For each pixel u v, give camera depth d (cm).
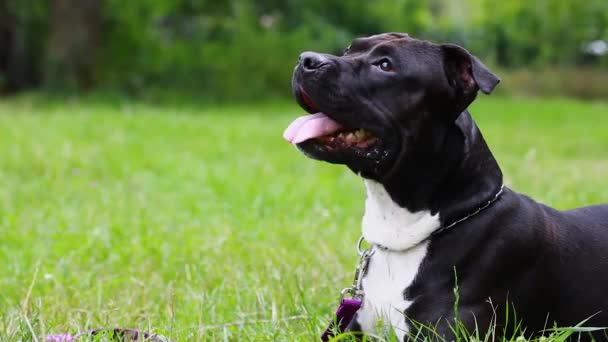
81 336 392
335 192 880
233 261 568
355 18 3116
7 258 617
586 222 404
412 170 371
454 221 372
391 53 372
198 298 482
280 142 1421
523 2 3709
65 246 639
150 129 1557
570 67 3550
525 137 1645
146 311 477
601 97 3300
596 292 388
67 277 549
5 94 2480
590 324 388
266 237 643
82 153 1166
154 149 1267
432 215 373
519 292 375
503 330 372
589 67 3594
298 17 2927
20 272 564
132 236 673
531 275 377
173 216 769
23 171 1037
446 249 371
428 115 370
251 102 2469
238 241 622
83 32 2314
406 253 378
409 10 3259
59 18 2305
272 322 430
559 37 3650
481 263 369
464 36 3531
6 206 825
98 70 2373
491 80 357
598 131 1825
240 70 2545
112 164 1095
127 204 831
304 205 814
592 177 1044
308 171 1069
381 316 380
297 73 375
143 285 518
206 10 2825
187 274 528
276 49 2605
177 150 1267
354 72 369
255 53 2583
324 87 365
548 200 817
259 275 520
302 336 415
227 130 1584
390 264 382
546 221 389
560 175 1053
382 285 384
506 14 3738
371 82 368
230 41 2753
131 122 1656
